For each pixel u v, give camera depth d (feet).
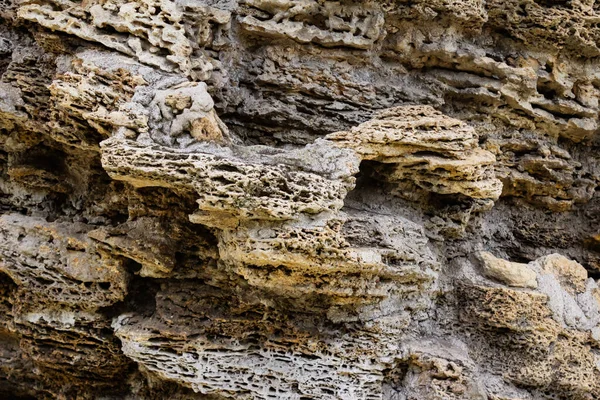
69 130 12.39
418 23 13.30
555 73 14.32
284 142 13.52
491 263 13.78
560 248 15.65
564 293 13.88
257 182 10.41
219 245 11.93
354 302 12.09
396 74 13.78
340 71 13.19
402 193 13.44
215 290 12.74
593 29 13.93
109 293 12.92
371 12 12.85
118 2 11.80
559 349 13.58
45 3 12.38
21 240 13.17
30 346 13.78
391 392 13.03
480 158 12.38
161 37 11.66
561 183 14.93
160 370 12.53
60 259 12.92
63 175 14.15
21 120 13.17
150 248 12.33
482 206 13.75
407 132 11.98
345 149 11.89
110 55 11.85
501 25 13.96
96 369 13.82
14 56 13.14
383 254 11.98
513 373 13.51
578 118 14.70
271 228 10.87
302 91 13.20
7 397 15.66
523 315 13.33
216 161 10.37
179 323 12.55
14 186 14.32
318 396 12.45
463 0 12.96
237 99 13.10
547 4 13.88
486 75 13.91
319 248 10.90
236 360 12.47
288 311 12.43
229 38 12.89
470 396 12.59
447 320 13.91
